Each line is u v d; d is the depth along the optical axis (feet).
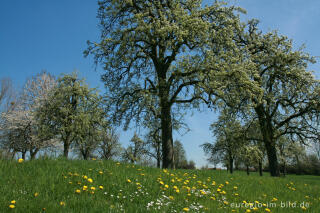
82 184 16.90
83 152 102.78
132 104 50.14
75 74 89.51
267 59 66.28
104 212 11.94
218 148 111.86
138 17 45.24
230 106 49.01
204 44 47.03
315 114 61.21
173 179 21.70
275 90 66.80
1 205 11.90
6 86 91.45
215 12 51.01
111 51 48.52
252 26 73.20
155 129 56.70
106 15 51.67
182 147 137.69
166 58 53.72
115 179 19.24
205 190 20.81
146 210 12.86
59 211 11.60
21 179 16.35
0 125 84.94
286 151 99.91
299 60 66.03
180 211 13.69
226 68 46.55
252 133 79.82
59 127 82.58
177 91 51.62
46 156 22.72
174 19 48.78
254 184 27.96
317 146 151.02
